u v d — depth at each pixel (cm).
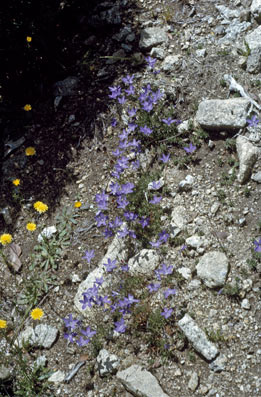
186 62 190
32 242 177
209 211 164
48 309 164
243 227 160
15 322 165
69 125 192
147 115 181
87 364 154
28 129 195
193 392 144
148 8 208
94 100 194
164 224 166
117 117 188
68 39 208
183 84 185
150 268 160
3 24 190
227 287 152
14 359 158
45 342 158
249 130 168
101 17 207
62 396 151
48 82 202
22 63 198
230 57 185
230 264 155
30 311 165
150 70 193
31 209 182
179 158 174
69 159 187
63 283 167
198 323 150
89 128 190
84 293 155
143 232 166
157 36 199
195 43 193
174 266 159
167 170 174
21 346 160
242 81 180
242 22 192
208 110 174
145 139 181
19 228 180
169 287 157
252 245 156
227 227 161
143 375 147
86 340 151
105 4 211
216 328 149
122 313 156
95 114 191
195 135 176
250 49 182
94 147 186
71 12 212
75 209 178
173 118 181
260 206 161
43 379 154
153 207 168
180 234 163
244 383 142
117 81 195
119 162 172
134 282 159
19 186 187
